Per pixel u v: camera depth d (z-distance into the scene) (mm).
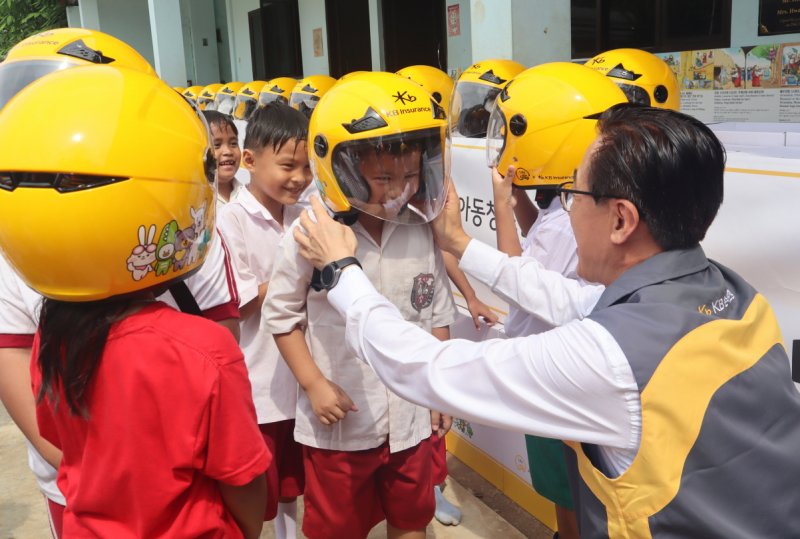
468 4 6910
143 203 1179
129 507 1293
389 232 2080
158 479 1274
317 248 1663
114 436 1258
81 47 2146
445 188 1942
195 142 1278
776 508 1119
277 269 2047
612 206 1218
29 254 1177
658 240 1213
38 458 1760
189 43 12609
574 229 1309
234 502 1378
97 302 1272
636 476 1111
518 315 2135
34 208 1140
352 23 9367
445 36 8648
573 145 1980
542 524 2936
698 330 1116
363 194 1914
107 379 1255
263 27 11047
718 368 1110
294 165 2457
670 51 5535
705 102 5348
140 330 1260
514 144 2078
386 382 1416
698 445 1086
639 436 1106
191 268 1321
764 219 1828
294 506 2639
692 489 1086
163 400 1249
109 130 1163
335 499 2135
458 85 3428
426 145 1887
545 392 1163
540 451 2215
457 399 1271
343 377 2057
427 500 2193
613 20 5957
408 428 2092
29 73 2092
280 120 2449
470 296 2795
